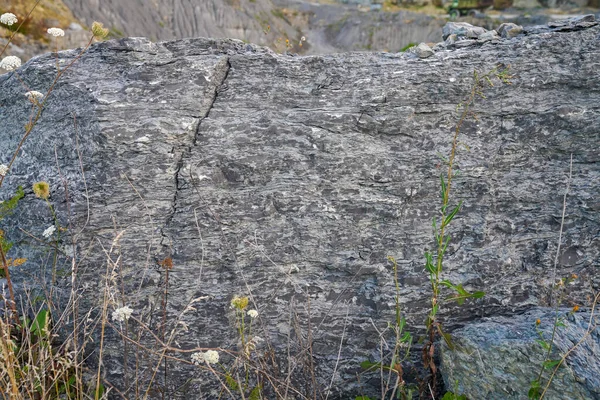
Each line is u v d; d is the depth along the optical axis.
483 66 2.84
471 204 2.81
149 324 2.65
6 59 2.45
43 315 2.53
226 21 18.34
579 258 2.79
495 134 2.83
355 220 2.78
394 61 2.92
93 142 2.68
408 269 2.76
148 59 2.87
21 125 3.12
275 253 2.76
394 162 2.80
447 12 21.73
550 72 2.81
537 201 2.81
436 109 2.83
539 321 2.36
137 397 2.26
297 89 2.87
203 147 2.75
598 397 2.07
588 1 20.64
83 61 2.96
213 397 2.69
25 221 2.84
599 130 2.78
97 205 2.67
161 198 2.72
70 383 2.50
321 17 21.58
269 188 2.77
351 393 2.74
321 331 2.75
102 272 2.67
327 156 2.77
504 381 2.32
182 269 2.71
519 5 20.95
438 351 2.62
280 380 2.51
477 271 2.76
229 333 2.71
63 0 14.96
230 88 2.86
